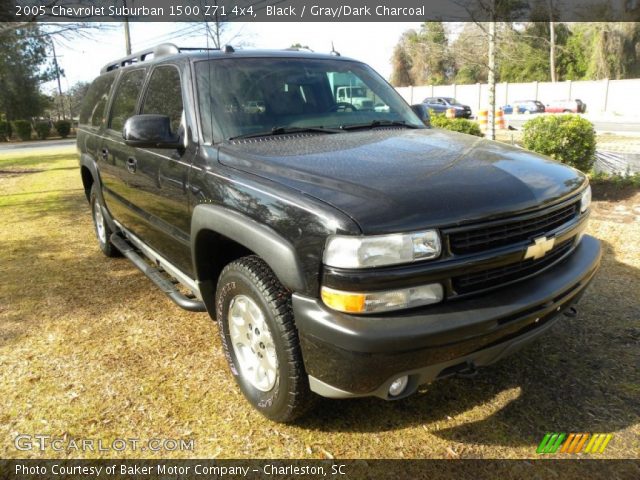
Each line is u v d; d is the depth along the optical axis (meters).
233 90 3.20
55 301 4.23
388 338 1.97
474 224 2.12
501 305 2.16
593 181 7.63
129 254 4.40
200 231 2.80
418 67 49.31
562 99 34.94
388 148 2.75
